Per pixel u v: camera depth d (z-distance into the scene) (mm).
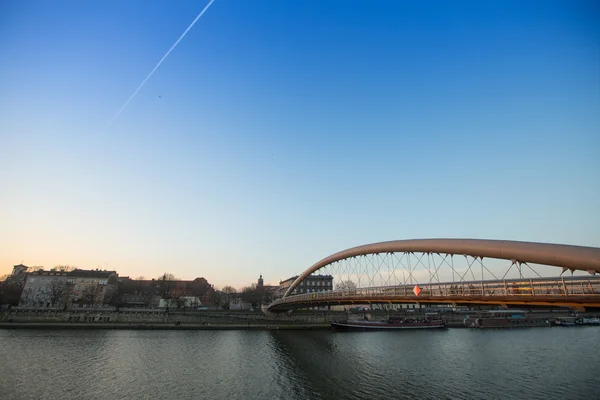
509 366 48188
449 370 45406
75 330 74500
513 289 25875
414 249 39594
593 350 62594
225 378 40156
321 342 70062
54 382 36312
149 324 83125
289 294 100062
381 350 61156
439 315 116500
